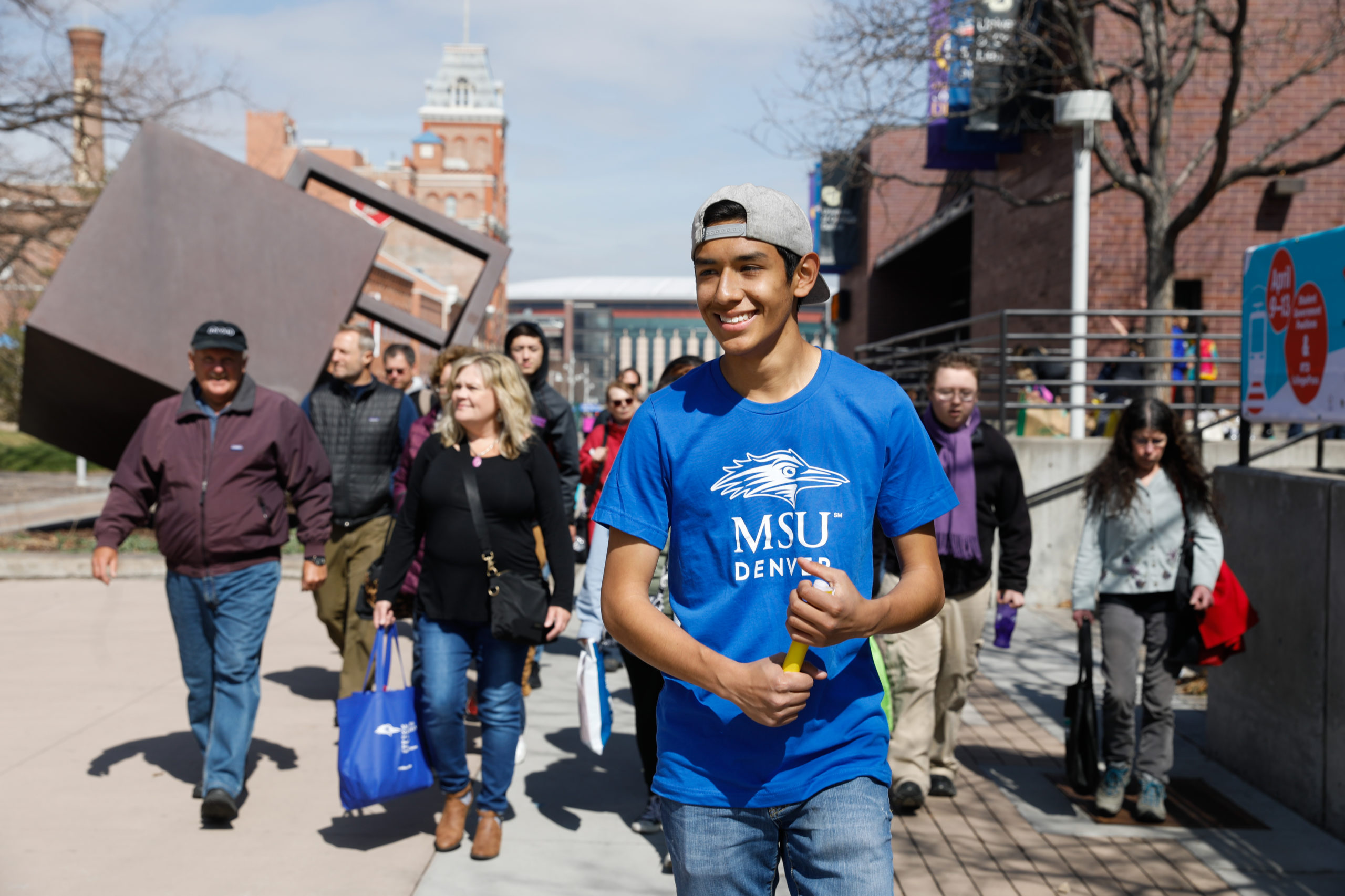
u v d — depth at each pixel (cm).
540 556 615
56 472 2702
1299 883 382
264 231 980
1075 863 399
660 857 404
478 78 12800
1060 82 1511
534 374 613
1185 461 433
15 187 1792
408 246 8575
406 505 411
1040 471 982
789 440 189
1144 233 1596
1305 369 482
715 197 183
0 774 477
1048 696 655
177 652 714
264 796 459
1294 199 1582
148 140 968
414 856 400
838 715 194
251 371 973
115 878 372
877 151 3080
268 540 430
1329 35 1362
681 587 195
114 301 953
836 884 188
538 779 497
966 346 1226
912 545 193
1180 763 525
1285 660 462
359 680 564
